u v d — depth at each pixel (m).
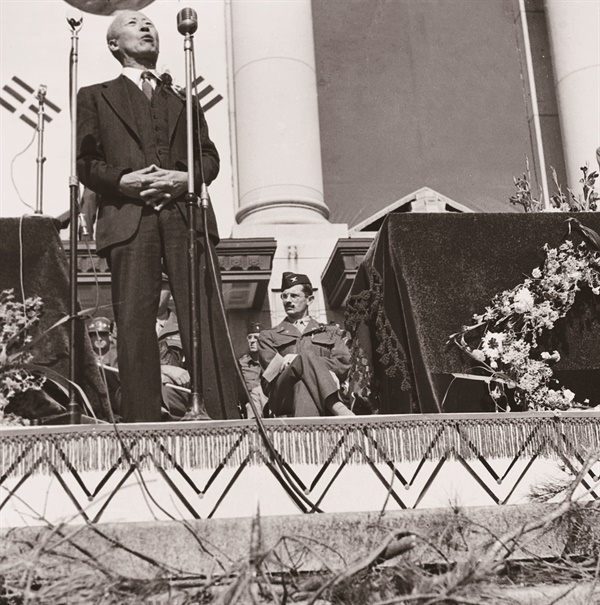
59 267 5.16
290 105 10.50
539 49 12.32
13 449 4.38
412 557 3.88
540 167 11.87
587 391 5.51
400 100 11.95
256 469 4.58
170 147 5.70
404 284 5.46
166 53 11.09
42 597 3.48
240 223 10.21
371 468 4.72
